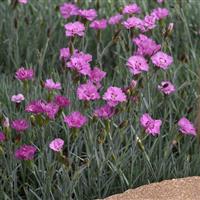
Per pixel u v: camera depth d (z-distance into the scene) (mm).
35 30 6836
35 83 5938
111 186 4855
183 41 6648
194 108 5500
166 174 4992
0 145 4660
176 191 4605
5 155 5008
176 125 5090
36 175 4727
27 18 6844
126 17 6578
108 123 4590
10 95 5633
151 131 4621
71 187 4582
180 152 5117
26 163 4547
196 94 5656
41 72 6000
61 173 4848
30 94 5430
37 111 4562
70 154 4742
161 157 5078
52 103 4773
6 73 6398
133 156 4812
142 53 5184
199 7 6980
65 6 6191
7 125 4609
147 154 4965
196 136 5234
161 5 7066
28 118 5074
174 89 5309
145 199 4500
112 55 6734
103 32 6777
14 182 4770
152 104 5414
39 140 5023
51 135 5062
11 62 6594
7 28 6785
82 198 4789
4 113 5328
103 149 4965
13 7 6457
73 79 4957
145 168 4910
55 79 5832
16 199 4879
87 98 4621
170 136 5102
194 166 5051
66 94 5391
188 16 6953
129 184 4859
